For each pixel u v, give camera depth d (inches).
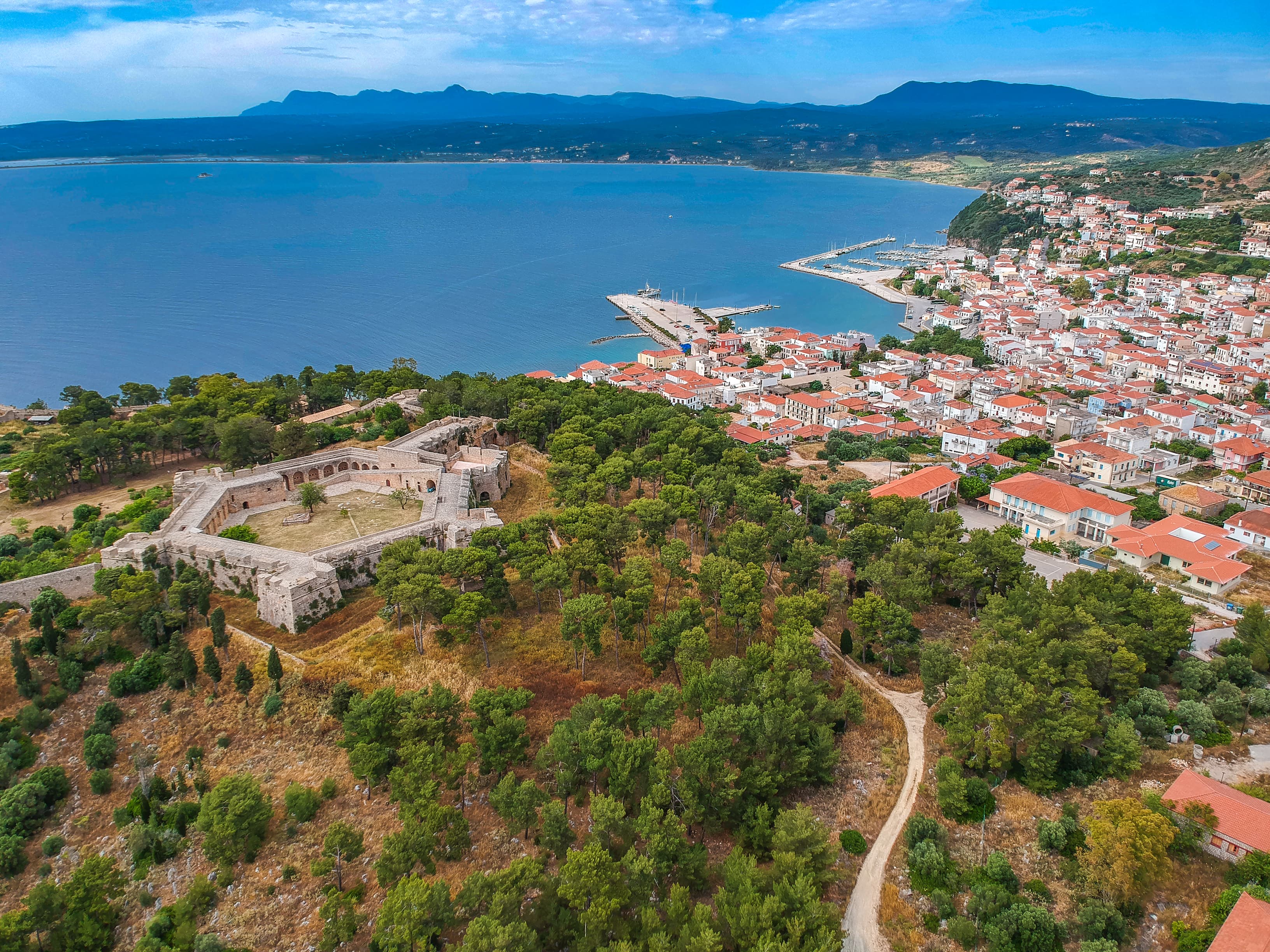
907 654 4749.0
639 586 4584.2
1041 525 6879.9
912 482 7480.3
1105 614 4660.4
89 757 3885.3
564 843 3221.0
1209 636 5172.2
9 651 4488.2
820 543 6131.9
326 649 4439.0
